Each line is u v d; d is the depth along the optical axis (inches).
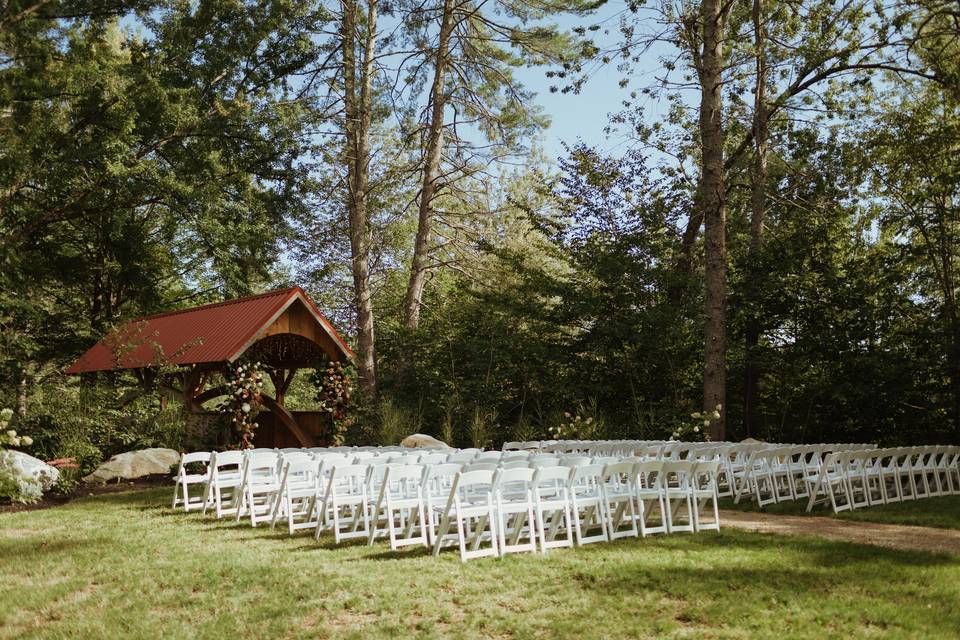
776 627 206.5
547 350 832.3
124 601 241.9
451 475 341.1
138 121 884.0
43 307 941.2
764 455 437.1
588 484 356.2
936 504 431.5
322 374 677.9
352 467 333.4
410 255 1294.3
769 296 775.7
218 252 932.6
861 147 794.8
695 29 774.5
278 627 211.6
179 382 712.4
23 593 253.6
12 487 464.8
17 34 816.3
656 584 248.7
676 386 808.3
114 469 581.6
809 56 747.4
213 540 339.3
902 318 752.3
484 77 1042.1
